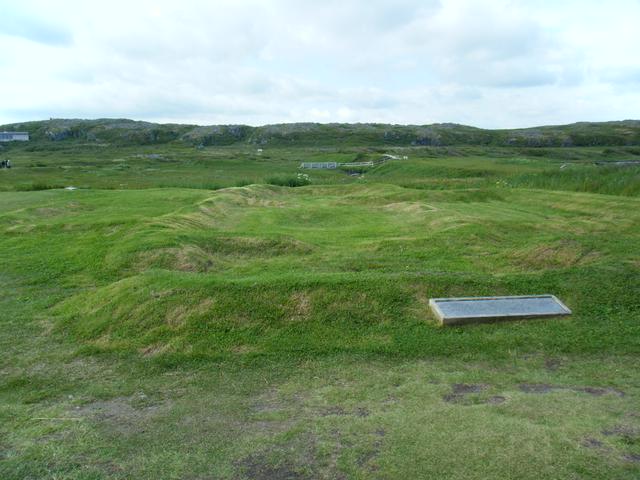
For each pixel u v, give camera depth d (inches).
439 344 279.7
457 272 392.5
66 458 184.5
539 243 463.5
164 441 194.7
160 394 235.9
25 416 217.0
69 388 244.2
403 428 195.9
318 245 520.7
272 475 171.5
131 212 700.7
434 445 183.3
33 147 4153.5
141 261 438.6
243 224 645.9
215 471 174.7
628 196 817.5
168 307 311.4
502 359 264.5
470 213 701.3
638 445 180.2
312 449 185.3
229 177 1861.5
